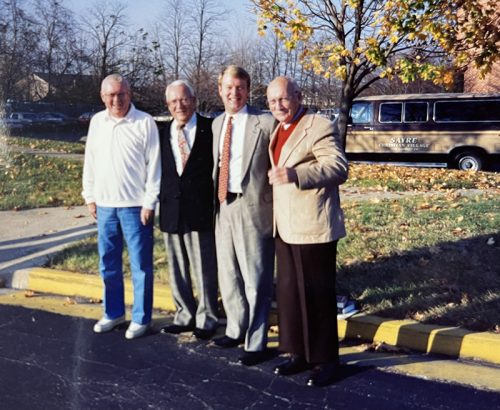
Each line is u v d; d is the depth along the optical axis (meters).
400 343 4.39
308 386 3.77
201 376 3.93
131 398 3.63
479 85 23.70
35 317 5.09
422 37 10.20
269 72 34.31
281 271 3.90
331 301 3.80
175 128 4.39
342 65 11.71
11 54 41.56
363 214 7.69
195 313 4.71
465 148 15.77
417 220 7.17
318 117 3.71
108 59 43.53
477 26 9.91
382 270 5.47
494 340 4.13
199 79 32.03
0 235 7.61
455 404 3.53
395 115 16.36
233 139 4.09
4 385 3.80
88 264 6.10
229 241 4.19
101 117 4.55
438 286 5.05
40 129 37.41
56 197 10.05
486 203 8.37
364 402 3.57
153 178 4.45
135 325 4.61
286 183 3.52
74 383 3.83
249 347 4.14
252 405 3.54
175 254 4.57
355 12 11.39
